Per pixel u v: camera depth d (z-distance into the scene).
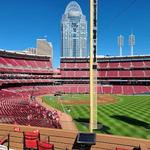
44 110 70.31
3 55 138.38
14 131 17.52
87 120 63.16
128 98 118.81
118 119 63.44
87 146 15.02
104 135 14.93
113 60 159.12
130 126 55.47
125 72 153.62
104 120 62.00
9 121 49.44
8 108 65.38
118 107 87.25
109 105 93.62
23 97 106.81
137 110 78.69
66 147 15.73
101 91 147.75
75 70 162.00
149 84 147.50
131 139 14.37
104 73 156.88
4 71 126.94
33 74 146.50
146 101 104.31
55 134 16.27
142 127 54.44
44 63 158.75
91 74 20.75
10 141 17.56
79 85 157.38
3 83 119.56
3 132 17.88
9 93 109.94
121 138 14.56
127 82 151.25
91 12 20.88
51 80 153.25
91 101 20.83
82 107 88.31
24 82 135.25
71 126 56.47
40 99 112.44
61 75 160.00
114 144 14.70
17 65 140.50
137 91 143.62
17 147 17.34
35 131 16.78
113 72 155.62
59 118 64.56
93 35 21.05
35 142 16.47
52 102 102.25
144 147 13.78
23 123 49.19
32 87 139.12
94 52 21.36
